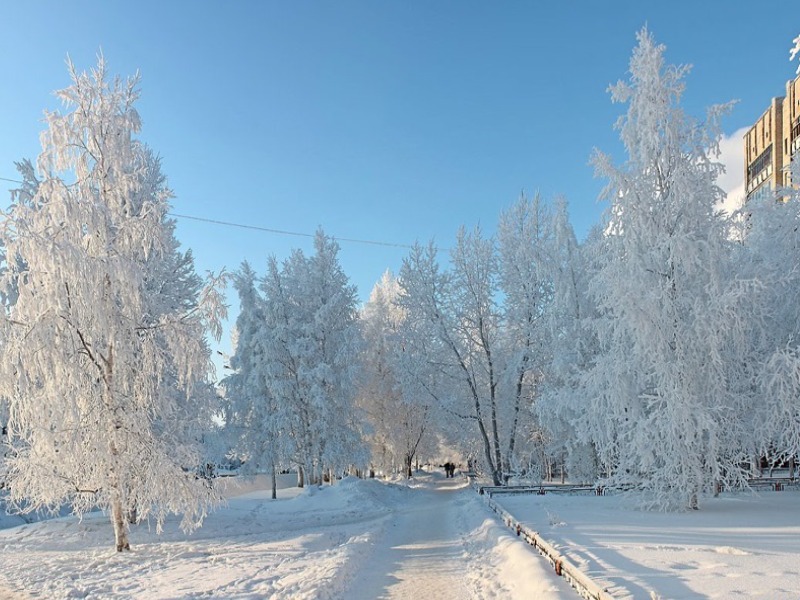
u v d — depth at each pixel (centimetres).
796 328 1716
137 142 1644
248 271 3669
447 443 3950
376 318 4622
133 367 1526
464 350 3347
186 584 1018
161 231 1581
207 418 2106
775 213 1911
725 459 1620
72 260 1357
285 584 946
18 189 1409
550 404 2516
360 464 3347
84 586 1058
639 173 1725
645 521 1385
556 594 688
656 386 1689
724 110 1672
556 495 2342
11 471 1452
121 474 1457
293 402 3284
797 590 657
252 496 3291
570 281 2655
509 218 3338
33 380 1362
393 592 900
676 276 1625
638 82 1762
